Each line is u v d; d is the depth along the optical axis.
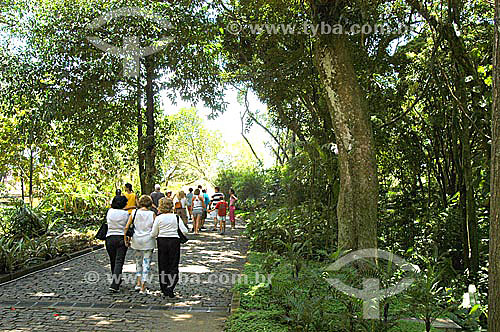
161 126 20.34
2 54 17.83
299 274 6.90
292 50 10.96
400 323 5.14
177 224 7.30
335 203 9.53
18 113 17.92
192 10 15.09
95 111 17.88
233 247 13.33
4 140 17.94
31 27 18.08
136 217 7.51
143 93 18.77
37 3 18.16
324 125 9.93
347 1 6.54
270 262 7.49
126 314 6.13
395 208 10.14
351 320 4.70
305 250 9.08
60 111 17.05
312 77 10.45
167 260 7.21
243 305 6.25
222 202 17.61
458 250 8.58
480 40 7.99
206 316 6.10
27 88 17.58
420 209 9.94
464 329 4.93
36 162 18.84
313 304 4.91
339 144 5.98
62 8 17.78
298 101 12.91
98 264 10.11
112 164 21.14
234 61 13.80
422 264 7.23
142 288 7.34
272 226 11.50
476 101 6.68
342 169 5.96
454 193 9.70
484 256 7.76
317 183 10.33
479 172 7.67
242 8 11.20
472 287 5.64
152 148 18.91
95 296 7.10
